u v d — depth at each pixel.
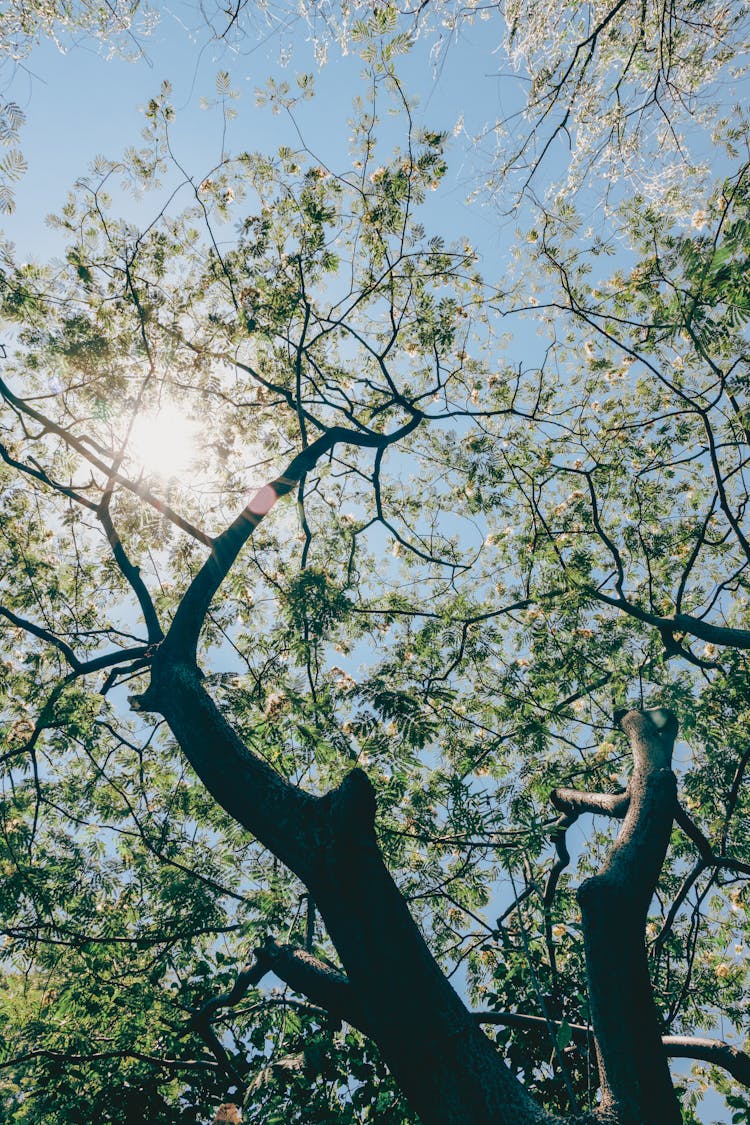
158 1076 5.52
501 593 8.79
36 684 7.64
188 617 4.48
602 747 7.02
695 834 4.66
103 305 6.58
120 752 7.87
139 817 7.51
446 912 6.71
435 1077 2.68
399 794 6.02
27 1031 6.09
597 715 8.00
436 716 6.76
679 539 8.56
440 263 7.19
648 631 7.80
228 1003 5.23
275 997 5.73
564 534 8.34
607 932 3.10
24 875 5.91
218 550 4.87
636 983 3.00
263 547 8.41
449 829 5.81
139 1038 5.92
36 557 8.28
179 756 7.14
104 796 7.61
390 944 2.84
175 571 8.27
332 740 5.61
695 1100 6.45
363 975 2.84
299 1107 4.08
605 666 7.42
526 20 3.92
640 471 8.31
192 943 6.46
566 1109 4.48
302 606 5.78
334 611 5.79
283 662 7.16
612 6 3.98
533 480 8.41
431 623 8.11
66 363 6.30
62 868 6.41
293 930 6.18
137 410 6.18
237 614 8.10
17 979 7.32
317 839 3.07
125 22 4.20
